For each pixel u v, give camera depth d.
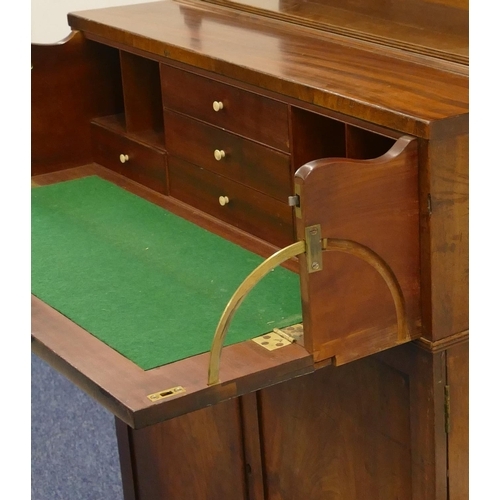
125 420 1.72
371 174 1.84
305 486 2.48
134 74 2.84
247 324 2.01
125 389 1.76
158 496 3.04
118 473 3.44
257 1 2.79
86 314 2.10
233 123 2.39
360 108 1.98
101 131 2.99
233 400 2.59
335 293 1.86
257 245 2.39
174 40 2.55
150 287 2.21
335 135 2.26
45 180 2.95
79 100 3.03
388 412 2.17
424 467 2.13
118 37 2.74
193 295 2.16
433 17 2.32
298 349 1.88
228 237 2.46
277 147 2.27
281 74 2.19
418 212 1.93
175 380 1.79
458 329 2.03
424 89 2.04
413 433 2.12
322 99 2.07
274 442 2.53
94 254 2.41
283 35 2.55
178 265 2.32
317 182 1.78
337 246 1.84
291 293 2.15
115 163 2.97
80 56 3.00
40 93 2.96
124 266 2.33
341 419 2.30
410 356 2.06
